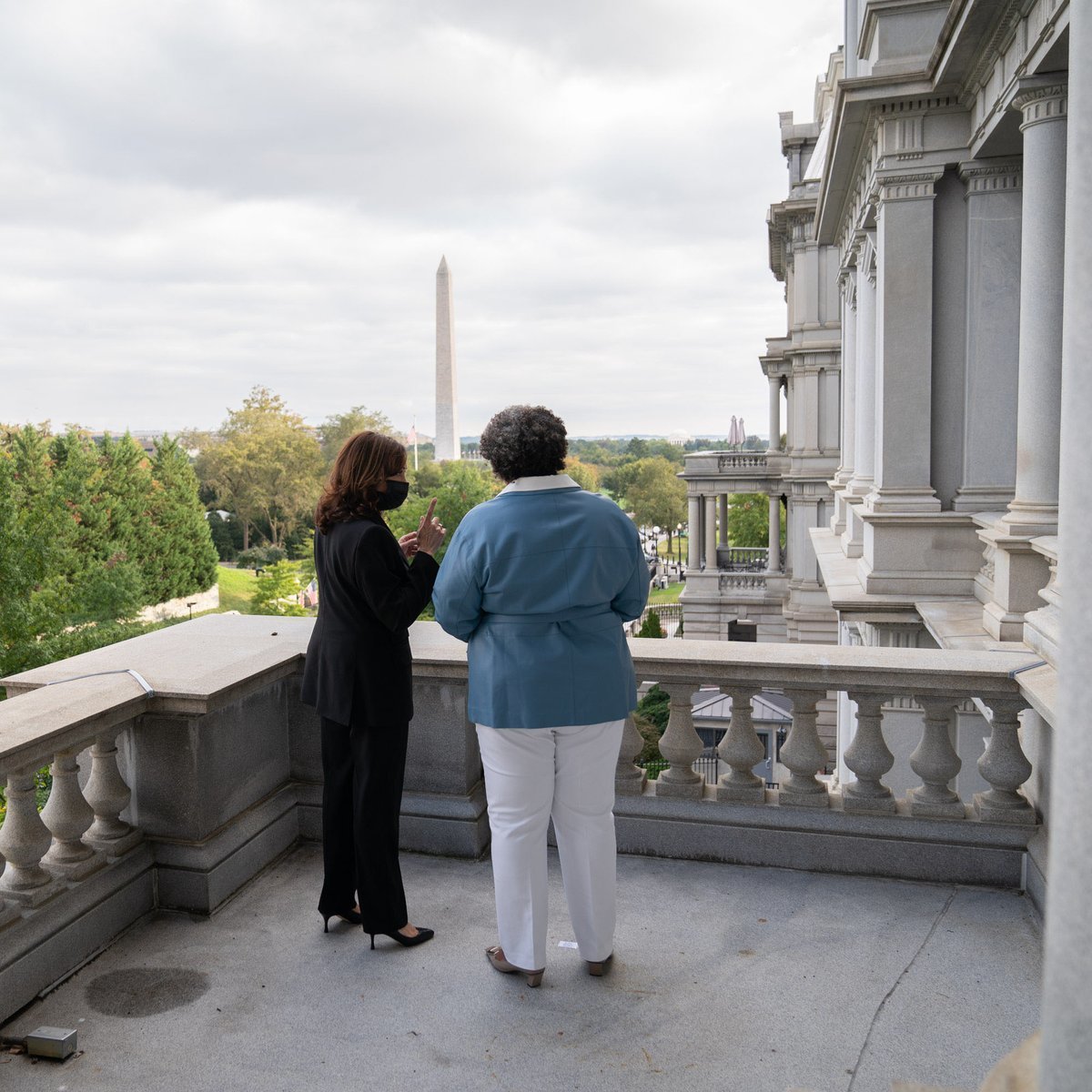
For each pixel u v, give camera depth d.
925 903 3.93
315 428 125.12
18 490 39.97
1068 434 1.04
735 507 69.25
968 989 3.28
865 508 11.46
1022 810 4.05
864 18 10.99
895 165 10.27
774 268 40.66
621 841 4.46
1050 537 7.38
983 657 4.21
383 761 3.53
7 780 3.30
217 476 113.44
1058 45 6.91
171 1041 3.06
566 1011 3.19
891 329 10.49
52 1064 2.95
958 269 10.39
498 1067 2.90
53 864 3.58
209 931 3.79
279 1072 2.89
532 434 3.14
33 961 3.29
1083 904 0.98
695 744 4.39
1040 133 7.73
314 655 3.58
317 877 4.29
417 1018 3.16
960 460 10.59
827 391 31.55
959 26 8.38
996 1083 1.22
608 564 3.15
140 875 3.87
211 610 77.19
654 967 3.46
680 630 46.38
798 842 4.25
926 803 4.14
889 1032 3.04
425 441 186.62
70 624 38.97
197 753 3.87
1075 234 1.03
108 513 66.50
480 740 3.29
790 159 35.28
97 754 3.78
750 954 3.54
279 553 108.56
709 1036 3.04
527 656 3.14
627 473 125.56
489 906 3.97
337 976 3.44
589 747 3.23
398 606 3.35
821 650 4.41
